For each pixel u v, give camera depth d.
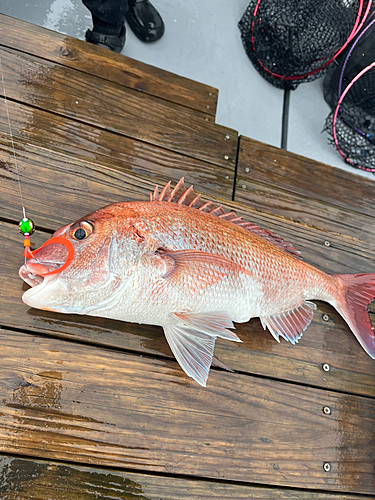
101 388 0.48
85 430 0.46
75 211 0.55
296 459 0.54
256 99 1.01
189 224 0.50
